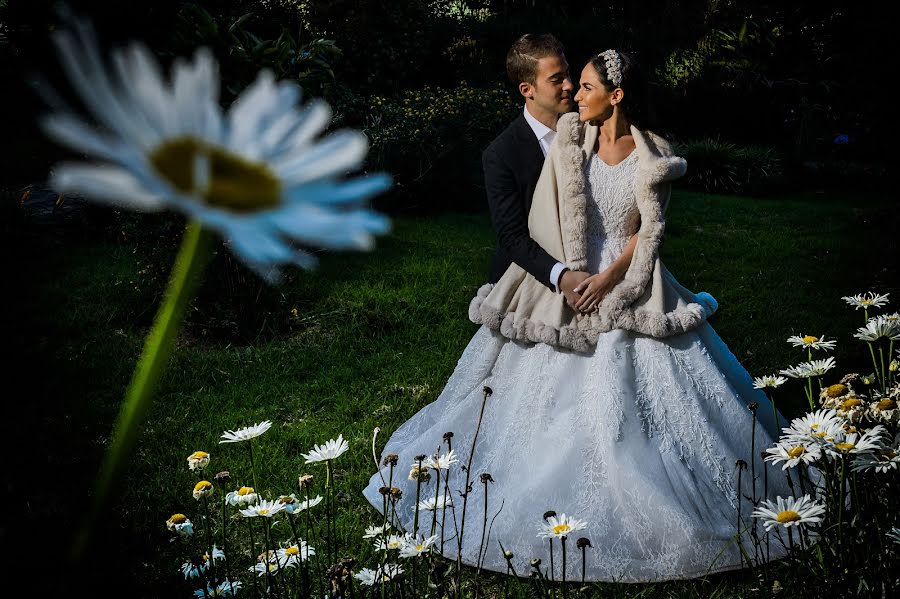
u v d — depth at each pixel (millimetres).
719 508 2559
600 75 2764
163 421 3990
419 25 13195
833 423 1797
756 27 14578
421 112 9594
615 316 2742
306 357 4859
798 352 4867
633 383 2701
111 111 299
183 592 2361
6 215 6555
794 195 12320
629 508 2535
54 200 7277
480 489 2844
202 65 314
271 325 5230
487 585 2521
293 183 317
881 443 1729
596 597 2396
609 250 2846
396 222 8484
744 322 5609
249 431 1979
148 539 2764
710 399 2703
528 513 2621
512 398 2967
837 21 9672
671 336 2762
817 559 1898
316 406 4215
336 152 327
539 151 2973
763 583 2094
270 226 300
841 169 13109
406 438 3344
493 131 10008
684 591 2385
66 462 3484
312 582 2195
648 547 2494
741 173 12523
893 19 8914
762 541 2484
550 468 2684
